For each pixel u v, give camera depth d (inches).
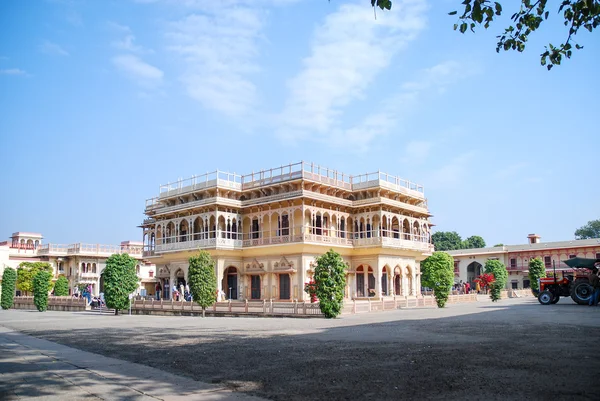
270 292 2091.5
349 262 2235.5
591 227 4670.3
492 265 2893.7
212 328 1011.9
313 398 362.9
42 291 2269.9
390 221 2198.6
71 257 3326.8
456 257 3754.9
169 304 1777.8
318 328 938.1
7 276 2615.7
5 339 866.8
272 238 2054.6
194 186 2256.4
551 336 653.9
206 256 1658.5
